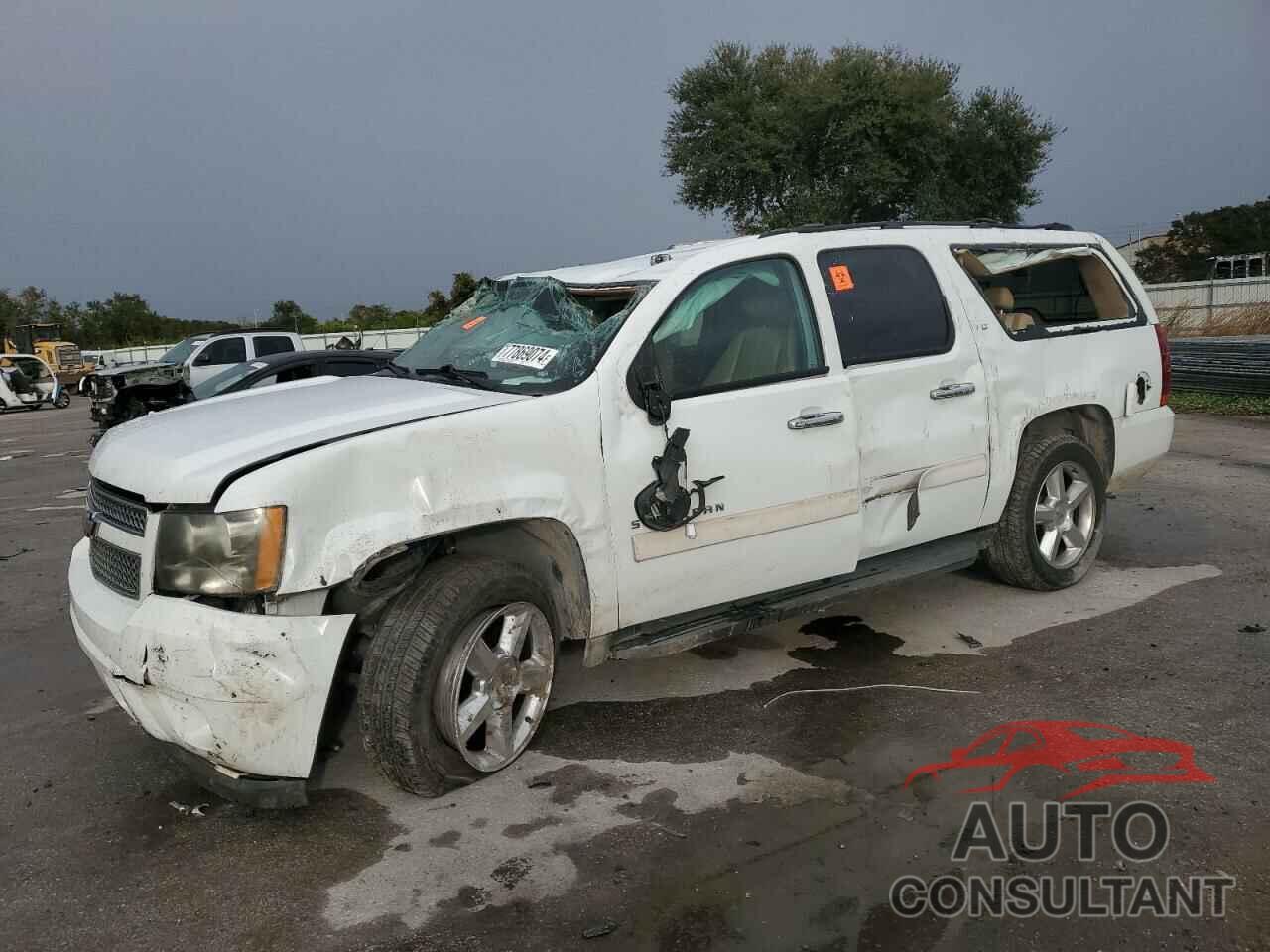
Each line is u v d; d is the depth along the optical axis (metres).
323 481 2.99
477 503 3.24
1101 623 4.80
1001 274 5.17
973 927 2.58
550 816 3.21
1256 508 6.95
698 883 2.81
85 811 3.41
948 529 4.68
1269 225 52.69
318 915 2.75
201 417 3.59
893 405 4.34
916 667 4.36
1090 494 5.30
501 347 4.05
